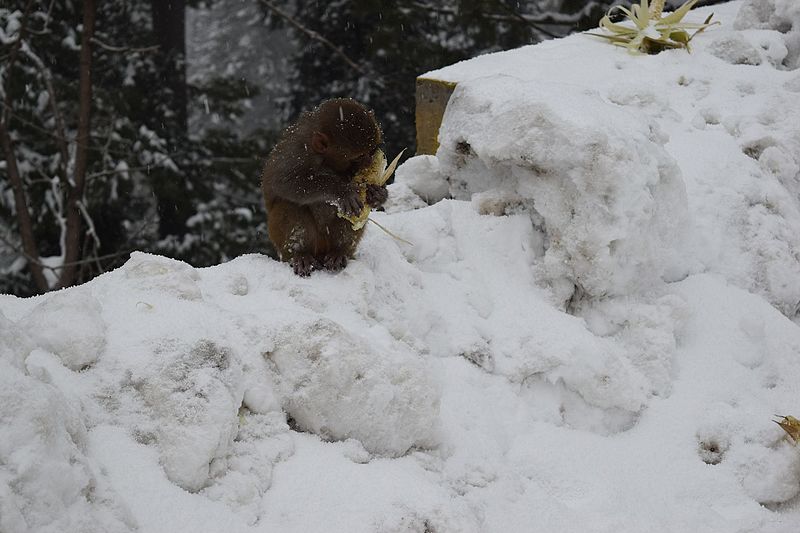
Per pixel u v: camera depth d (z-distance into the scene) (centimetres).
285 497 217
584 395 254
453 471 234
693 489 246
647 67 356
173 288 236
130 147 857
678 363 267
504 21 845
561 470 243
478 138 277
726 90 343
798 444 248
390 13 895
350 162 257
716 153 312
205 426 214
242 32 1783
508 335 261
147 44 924
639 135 271
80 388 216
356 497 218
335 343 230
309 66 1084
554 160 266
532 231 278
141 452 212
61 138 762
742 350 271
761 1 382
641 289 274
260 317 234
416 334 258
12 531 188
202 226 870
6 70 830
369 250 265
